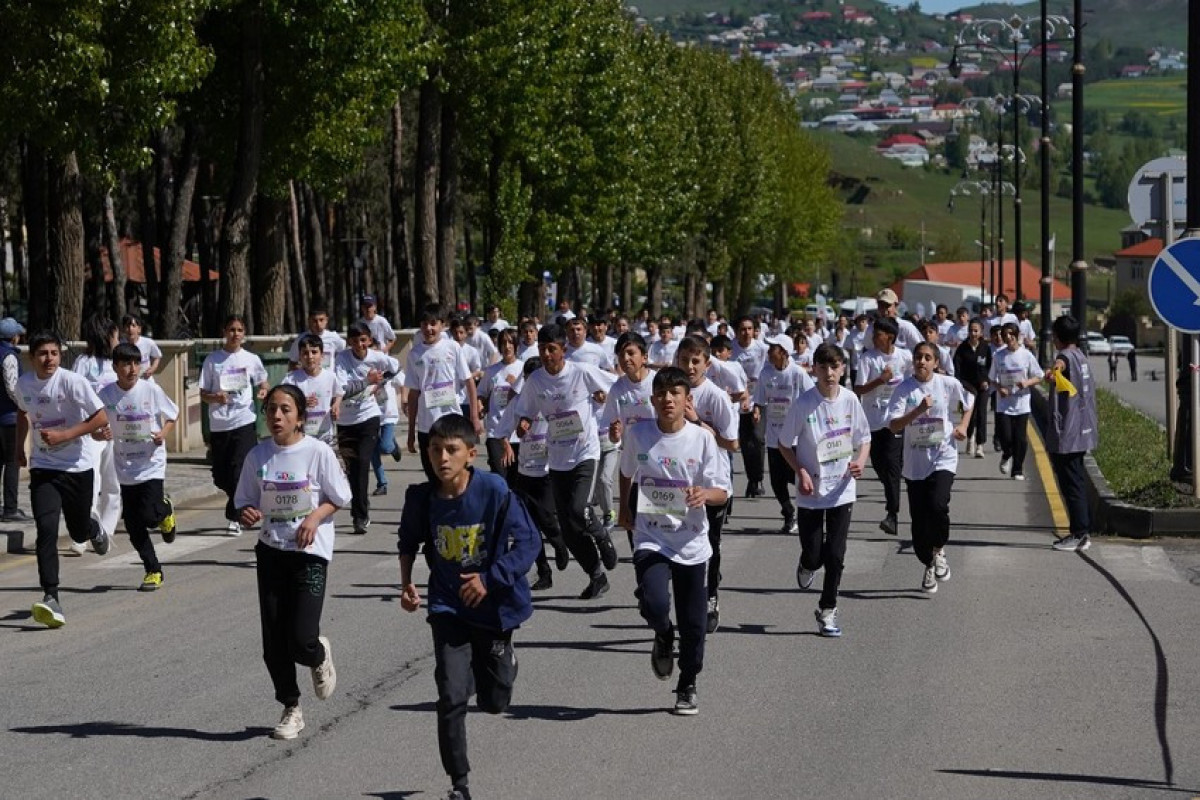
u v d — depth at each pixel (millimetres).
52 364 13930
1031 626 13398
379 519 21328
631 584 16000
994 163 99312
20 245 62562
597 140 57531
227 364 19391
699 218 88000
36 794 8789
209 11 34719
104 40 26812
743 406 18391
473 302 84688
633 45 71062
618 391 14867
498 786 8844
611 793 8688
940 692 11055
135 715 10586
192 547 18688
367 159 70062
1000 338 26891
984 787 8781
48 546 13789
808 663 12062
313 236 56969
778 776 9008
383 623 13797
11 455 19344
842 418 13086
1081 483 17656
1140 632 13086
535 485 15852
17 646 12953
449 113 48438
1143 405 50000
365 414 19922
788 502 19688
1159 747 9609
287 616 10078
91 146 27141
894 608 14359
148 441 15539
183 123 38406
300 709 10398
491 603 8555
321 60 33750
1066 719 10289
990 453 30688
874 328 18719
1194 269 17516
